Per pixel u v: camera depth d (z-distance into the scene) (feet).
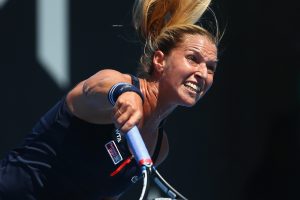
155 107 36.94
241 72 81.20
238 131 80.84
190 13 37.88
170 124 76.89
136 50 72.95
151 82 36.70
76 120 36.17
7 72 69.10
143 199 29.53
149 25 38.22
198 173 78.33
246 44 81.41
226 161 80.02
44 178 37.78
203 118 79.00
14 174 38.45
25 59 69.51
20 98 69.31
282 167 79.71
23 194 38.34
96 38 71.82
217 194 79.36
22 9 69.51
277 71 82.23
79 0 71.26
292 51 82.07
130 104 31.07
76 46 71.05
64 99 36.88
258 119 81.56
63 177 37.45
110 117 35.06
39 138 37.60
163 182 33.65
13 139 69.05
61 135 36.68
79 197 37.99
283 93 81.97
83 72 71.15
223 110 80.12
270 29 82.02
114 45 72.38
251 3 81.46
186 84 35.96
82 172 36.99
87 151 36.27
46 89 69.97
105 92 33.37
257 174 80.28
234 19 80.69
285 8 82.12
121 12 72.64
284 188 79.10
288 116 81.05
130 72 72.74
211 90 79.77
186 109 78.02
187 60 35.86
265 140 81.25
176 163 77.10
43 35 70.03
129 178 37.29
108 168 36.60
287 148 80.12
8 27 69.21
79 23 71.26
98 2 71.92
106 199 39.81
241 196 80.38
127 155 36.17
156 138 39.32
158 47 36.58
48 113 37.63
